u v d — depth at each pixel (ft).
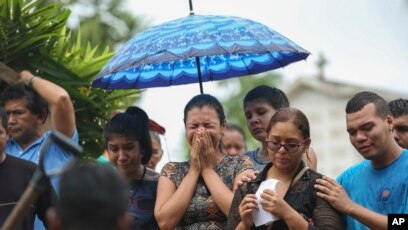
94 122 29.96
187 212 23.38
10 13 27.76
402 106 25.49
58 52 29.66
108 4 58.90
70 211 14.10
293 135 21.26
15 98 24.94
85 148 29.89
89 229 14.06
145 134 25.41
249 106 26.96
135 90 30.73
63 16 29.01
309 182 21.40
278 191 21.43
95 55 35.45
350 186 23.21
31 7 28.66
